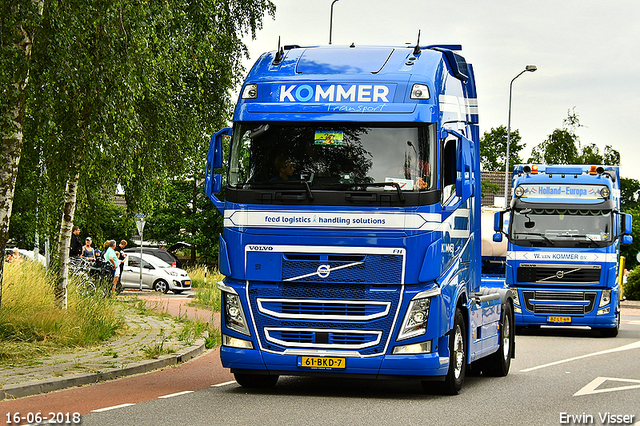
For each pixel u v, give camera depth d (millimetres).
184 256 69750
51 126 13031
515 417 9695
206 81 25453
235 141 11148
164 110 21062
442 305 10820
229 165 11125
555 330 25984
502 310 14562
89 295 19078
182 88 23547
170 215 57250
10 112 12508
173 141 22734
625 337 23125
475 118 13617
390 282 10672
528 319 22828
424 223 10656
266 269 10891
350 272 10734
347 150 10852
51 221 17531
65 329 15656
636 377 13859
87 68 13508
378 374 10727
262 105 11117
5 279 16125
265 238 10898
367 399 11047
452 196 11164
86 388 11492
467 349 12086
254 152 11031
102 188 19703
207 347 17625
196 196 57781
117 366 13055
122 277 39438
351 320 10758
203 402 10445
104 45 13391
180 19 17094
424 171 10742
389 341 10695
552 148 72188
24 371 12172
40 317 15531
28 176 15969
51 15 12672
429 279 10656
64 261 17578
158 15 14648
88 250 28609
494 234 22984
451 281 11195
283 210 10852
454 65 12359
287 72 11391
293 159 10922
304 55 11766
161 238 58844
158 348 15195
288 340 10898
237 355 10969
